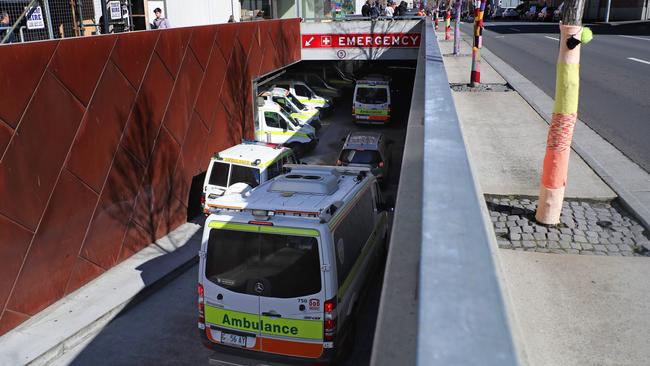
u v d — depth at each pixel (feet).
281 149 44.34
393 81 112.88
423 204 5.24
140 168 38.50
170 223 42.75
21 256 28.60
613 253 17.15
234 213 22.86
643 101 43.11
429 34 46.55
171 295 33.01
